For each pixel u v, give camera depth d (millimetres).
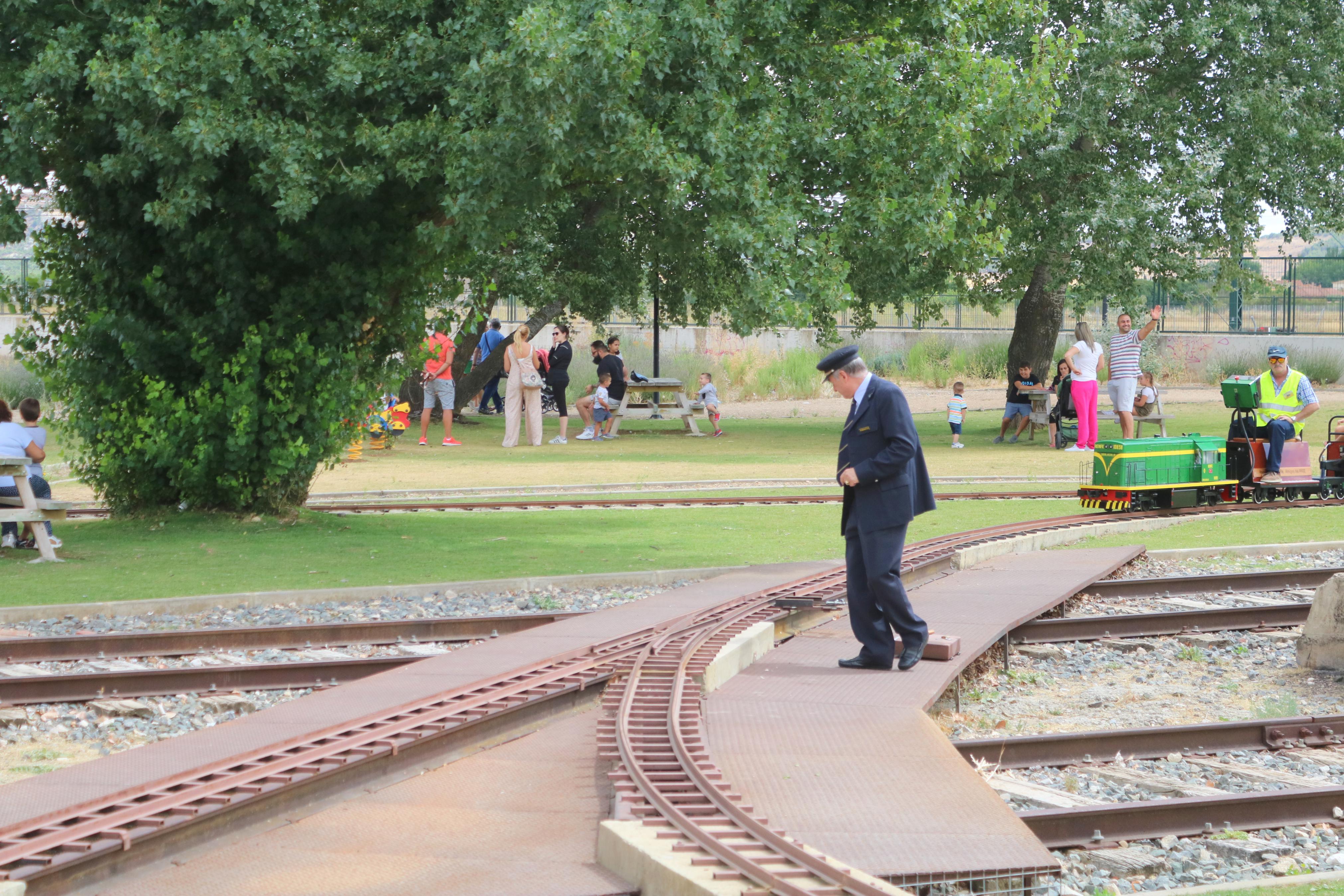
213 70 18938
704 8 20375
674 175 20531
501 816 8570
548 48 18266
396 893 7035
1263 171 42594
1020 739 10539
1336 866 8258
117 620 15641
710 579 18547
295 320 22891
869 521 12469
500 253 44000
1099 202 40188
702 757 9039
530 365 40969
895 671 12531
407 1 20234
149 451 22188
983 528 23156
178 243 21859
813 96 24859
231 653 14297
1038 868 7223
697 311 49938
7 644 13594
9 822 7992
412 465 35594
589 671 12406
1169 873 8195
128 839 7434
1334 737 11281
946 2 27062
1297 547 22156
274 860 7695
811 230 27266
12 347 22703
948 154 27406
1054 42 33188
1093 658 15219
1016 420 42750
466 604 16969
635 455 38531
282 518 23688
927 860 7246
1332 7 42406
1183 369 70938
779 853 7078
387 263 23078
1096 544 23078
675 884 6738
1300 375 28234
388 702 11203
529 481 31969
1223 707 12859
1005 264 42656
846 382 12516
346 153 20594
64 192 22375
